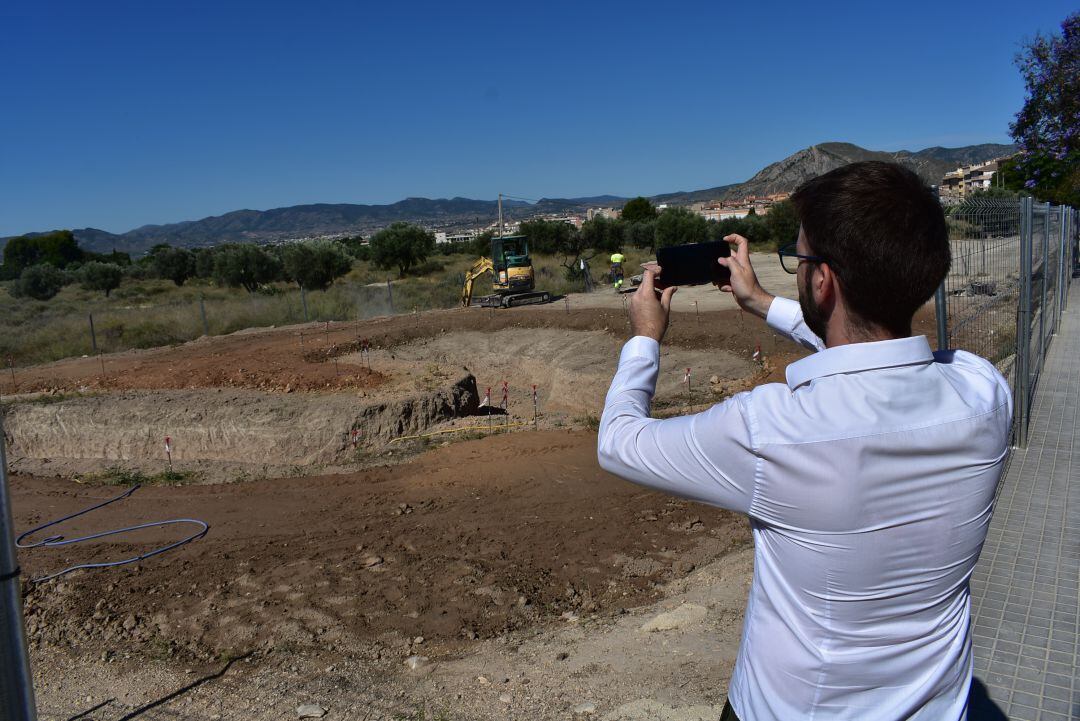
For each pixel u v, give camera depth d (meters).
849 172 1.47
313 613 6.74
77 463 13.25
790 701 1.48
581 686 4.70
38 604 7.29
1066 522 4.94
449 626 6.32
